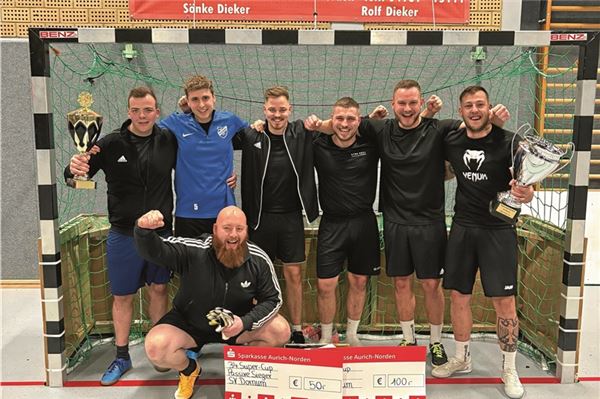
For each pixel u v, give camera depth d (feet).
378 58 11.58
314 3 11.25
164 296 8.38
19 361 8.81
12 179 12.07
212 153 8.13
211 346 9.38
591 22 11.69
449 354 9.04
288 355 6.82
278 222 8.43
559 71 11.37
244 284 7.28
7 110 11.84
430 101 7.91
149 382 8.11
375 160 8.34
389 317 9.95
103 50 11.47
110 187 7.93
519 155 6.84
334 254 8.43
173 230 8.82
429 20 11.35
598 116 12.10
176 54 11.53
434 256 8.09
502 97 11.61
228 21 11.37
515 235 7.64
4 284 12.32
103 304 9.87
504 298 7.70
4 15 11.43
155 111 7.73
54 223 7.69
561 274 8.45
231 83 11.63
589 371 8.46
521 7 11.48
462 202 7.76
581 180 7.71
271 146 8.29
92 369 8.57
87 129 7.18
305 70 11.62
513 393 7.61
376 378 6.93
